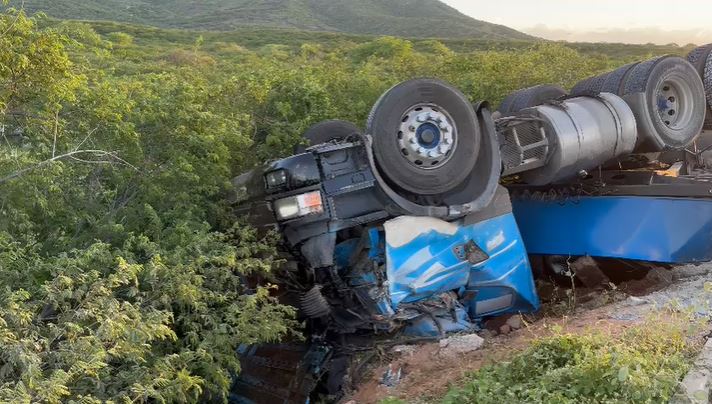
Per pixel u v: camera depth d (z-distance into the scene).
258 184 6.37
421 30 138.50
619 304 6.26
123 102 6.54
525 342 5.70
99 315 4.23
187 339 5.15
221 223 6.51
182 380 4.40
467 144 6.49
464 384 4.86
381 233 6.33
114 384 4.35
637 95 7.66
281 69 9.93
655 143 7.77
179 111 6.62
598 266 8.05
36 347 3.92
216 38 53.22
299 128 7.96
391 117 6.25
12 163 5.24
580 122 7.23
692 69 8.00
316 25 133.38
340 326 6.40
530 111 7.29
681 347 4.43
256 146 8.08
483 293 6.85
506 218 6.93
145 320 4.53
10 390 3.57
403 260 6.18
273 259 6.34
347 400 5.71
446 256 6.43
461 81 11.43
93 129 6.34
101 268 4.98
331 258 6.16
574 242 7.96
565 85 12.30
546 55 13.95
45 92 5.82
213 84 9.01
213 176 6.64
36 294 4.66
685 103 8.05
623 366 3.82
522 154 7.07
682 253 7.29
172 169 6.29
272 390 6.24
